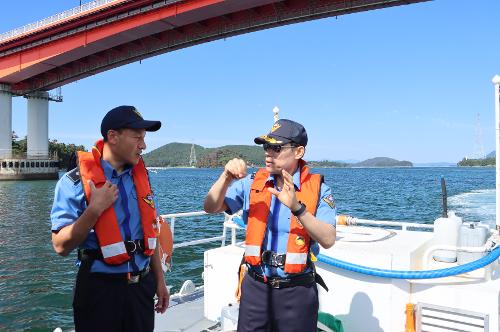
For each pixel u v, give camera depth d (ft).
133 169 7.98
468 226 11.85
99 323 7.35
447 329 10.16
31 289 35.17
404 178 298.76
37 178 222.48
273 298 7.95
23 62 183.62
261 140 7.76
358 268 10.64
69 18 154.92
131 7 141.08
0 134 209.15
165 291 8.87
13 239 62.95
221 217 80.28
